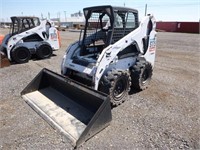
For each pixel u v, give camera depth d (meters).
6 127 3.30
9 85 5.40
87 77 3.99
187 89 5.08
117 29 4.09
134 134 3.10
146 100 4.37
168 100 4.39
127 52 4.47
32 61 8.52
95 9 4.13
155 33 5.16
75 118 3.37
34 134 3.09
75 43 4.67
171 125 3.36
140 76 4.62
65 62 4.49
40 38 8.82
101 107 3.04
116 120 3.51
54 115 3.50
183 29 29.16
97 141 2.92
